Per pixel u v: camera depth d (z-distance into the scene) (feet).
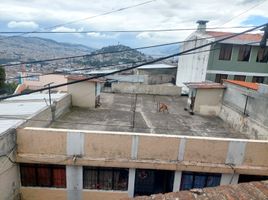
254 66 79.25
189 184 40.19
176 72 122.62
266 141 37.68
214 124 55.93
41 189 39.83
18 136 36.40
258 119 46.57
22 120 39.42
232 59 78.13
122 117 55.52
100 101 68.74
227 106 58.39
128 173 39.34
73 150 37.37
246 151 37.93
